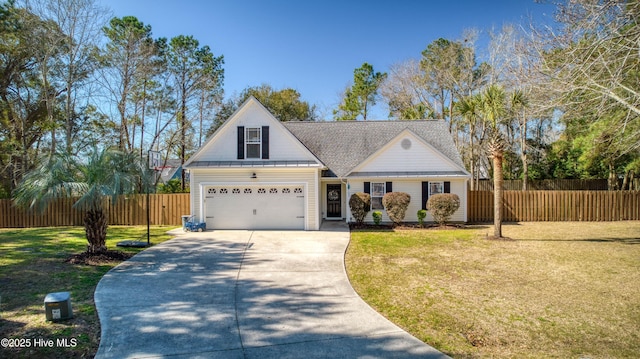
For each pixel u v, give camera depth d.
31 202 9.97
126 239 12.97
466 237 13.52
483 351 4.62
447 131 19.83
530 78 11.45
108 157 9.56
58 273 8.08
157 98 27.89
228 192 15.32
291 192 15.28
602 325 5.47
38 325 5.23
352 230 15.46
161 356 4.38
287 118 38.62
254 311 5.98
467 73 30.58
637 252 10.62
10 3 19.69
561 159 30.31
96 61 23.44
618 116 12.95
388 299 6.64
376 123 20.89
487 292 7.05
